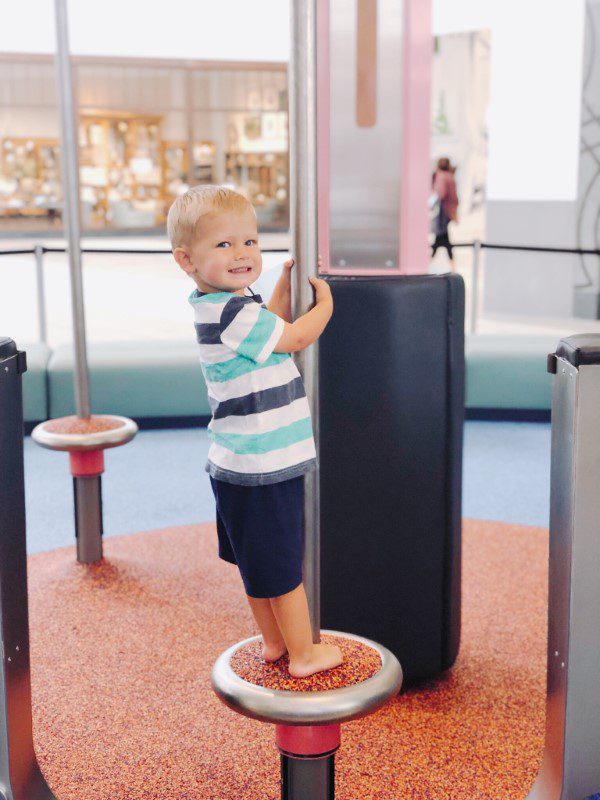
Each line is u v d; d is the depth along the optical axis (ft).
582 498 5.21
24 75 63.77
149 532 12.09
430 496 7.61
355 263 8.30
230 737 7.15
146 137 67.36
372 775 6.61
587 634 5.38
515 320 29.25
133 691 7.86
